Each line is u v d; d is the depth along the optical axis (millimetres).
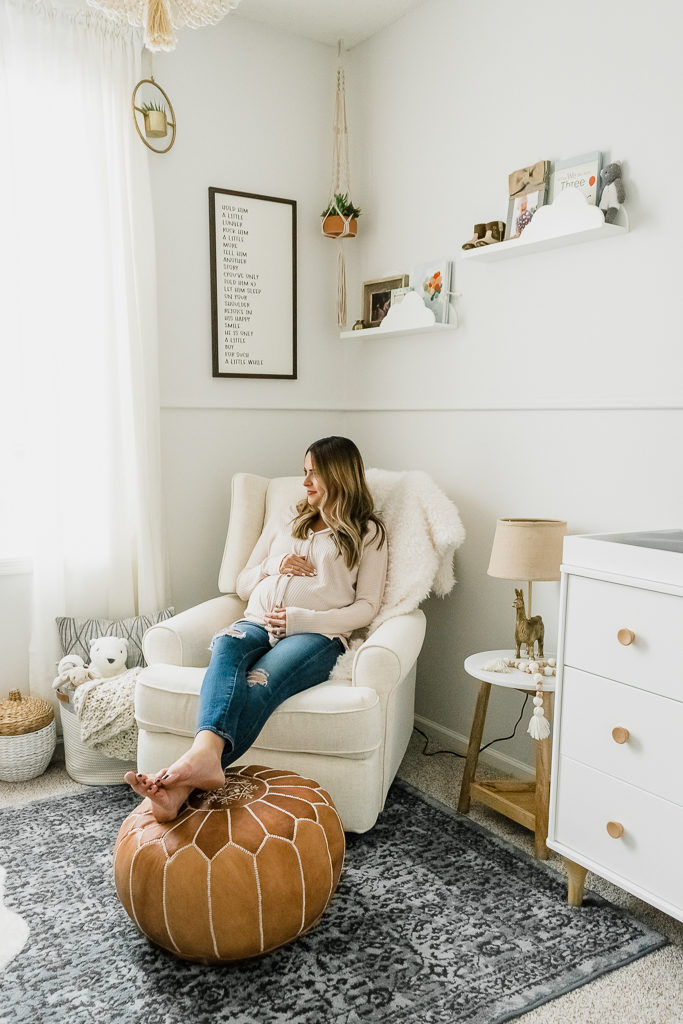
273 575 2451
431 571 2420
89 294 2633
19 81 2455
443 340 2744
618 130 2102
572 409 2297
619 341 2146
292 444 3172
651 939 1730
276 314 3053
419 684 2938
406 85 2834
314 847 1641
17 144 2467
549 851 2072
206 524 2982
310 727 2033
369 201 3068
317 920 1699
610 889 1942
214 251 2887
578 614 1760
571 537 1771
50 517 2598
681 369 2000
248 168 2945
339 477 2393
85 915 1807
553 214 2164
